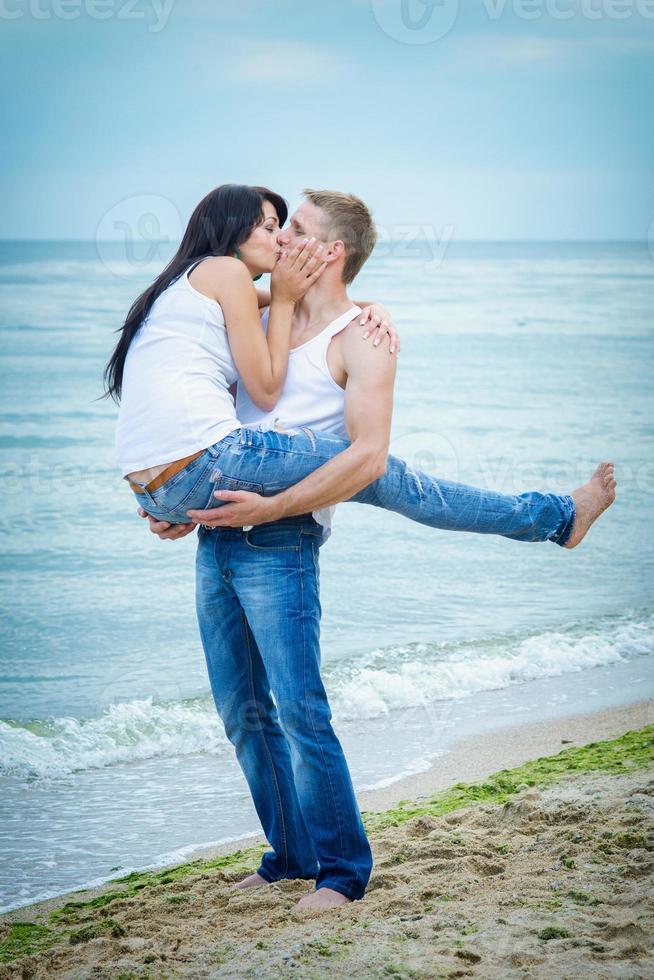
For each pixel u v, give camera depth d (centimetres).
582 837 482
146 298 441
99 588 1331
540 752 764
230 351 432
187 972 359
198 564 457
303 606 426
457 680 970
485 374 3291
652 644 1080
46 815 683
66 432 2433
